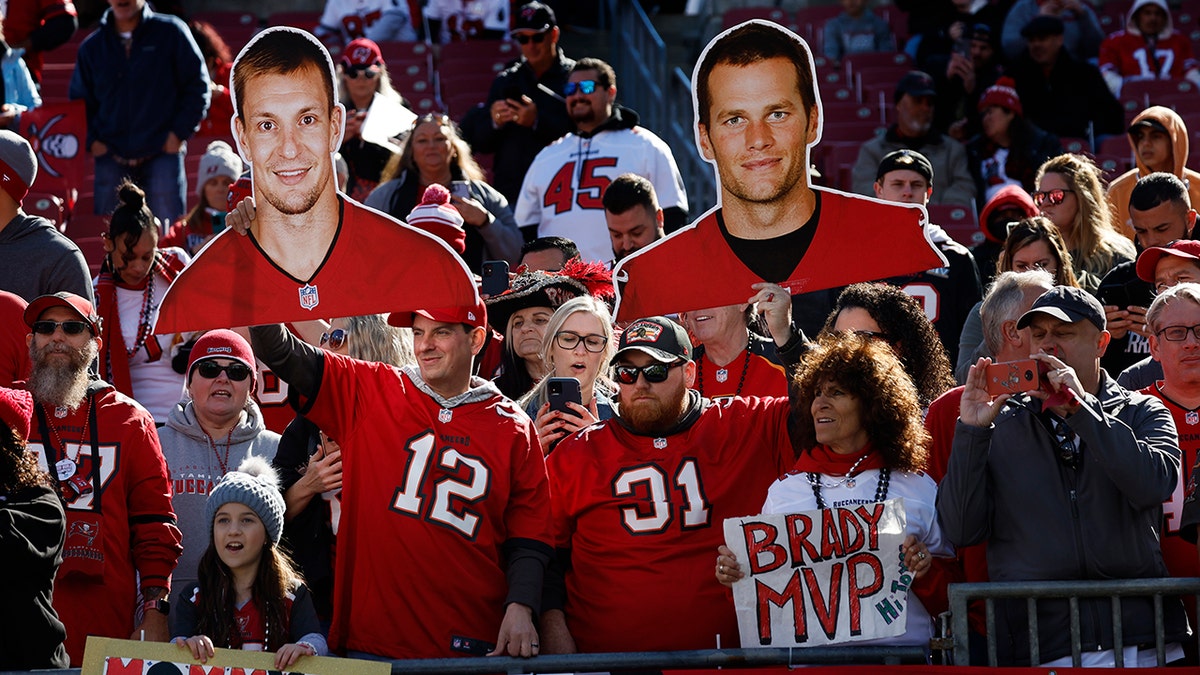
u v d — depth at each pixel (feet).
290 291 57.21
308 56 56.80
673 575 59.41
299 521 63.46
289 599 59.62
